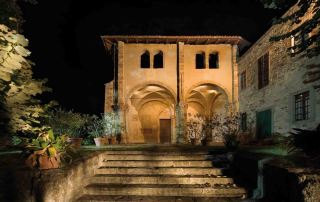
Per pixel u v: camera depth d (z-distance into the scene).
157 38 18.44
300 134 5.57
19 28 8.38
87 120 14.49
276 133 12.20
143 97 22.09
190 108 23.53
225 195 6.50
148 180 7.25
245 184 6.86
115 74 18.78
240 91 18.33
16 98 7.07
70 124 12.00
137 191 6.65
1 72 6.45
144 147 12.08
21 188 4.44
